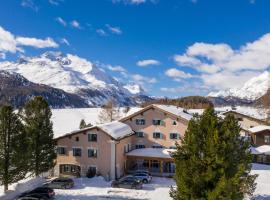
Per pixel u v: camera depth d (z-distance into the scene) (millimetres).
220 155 25281
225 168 25609
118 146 58344
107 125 60562
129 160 62562
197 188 25438
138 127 66938
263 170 59469
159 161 61656
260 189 46594
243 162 27828
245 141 28953
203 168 25859
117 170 57750
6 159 44531
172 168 61062
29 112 50531
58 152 59438
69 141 58969
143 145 66625
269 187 47750
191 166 25688
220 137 25938
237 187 25828
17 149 45094
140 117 66875
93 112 183250
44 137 50938
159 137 65625
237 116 82375
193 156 25797
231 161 26172
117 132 59312
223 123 27094
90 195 46688
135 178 51375
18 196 44625
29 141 48625
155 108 65750
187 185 25562
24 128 47312
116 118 116500
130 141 65438
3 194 44219
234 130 27391
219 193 24109
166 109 65750
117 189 49500
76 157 58562
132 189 49562
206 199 24812
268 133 73500
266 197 42719
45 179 56969
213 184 25312
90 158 57875
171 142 64812
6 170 44656
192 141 26438
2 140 44438
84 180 55406
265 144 73438
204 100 183375
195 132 26969
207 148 25609
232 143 26203
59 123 131750
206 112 27359
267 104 113125
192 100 180250
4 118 44406
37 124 50344
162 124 65500
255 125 81250
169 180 55406
